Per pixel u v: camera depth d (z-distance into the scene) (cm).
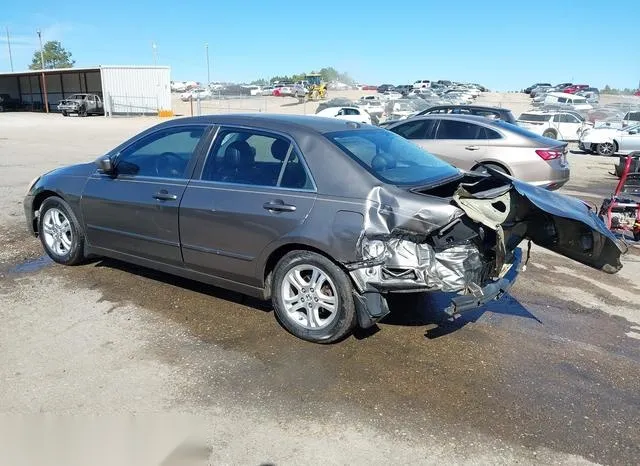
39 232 568
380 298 372
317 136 406
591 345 420
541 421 317
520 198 425
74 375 351
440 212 357
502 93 7569
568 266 625
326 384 348
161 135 481
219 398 330
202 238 436
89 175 520
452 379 360
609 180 1404
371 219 366
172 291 492
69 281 512
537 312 482
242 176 425
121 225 491
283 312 411
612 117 2703
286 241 392
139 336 406
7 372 353
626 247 411
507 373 370
